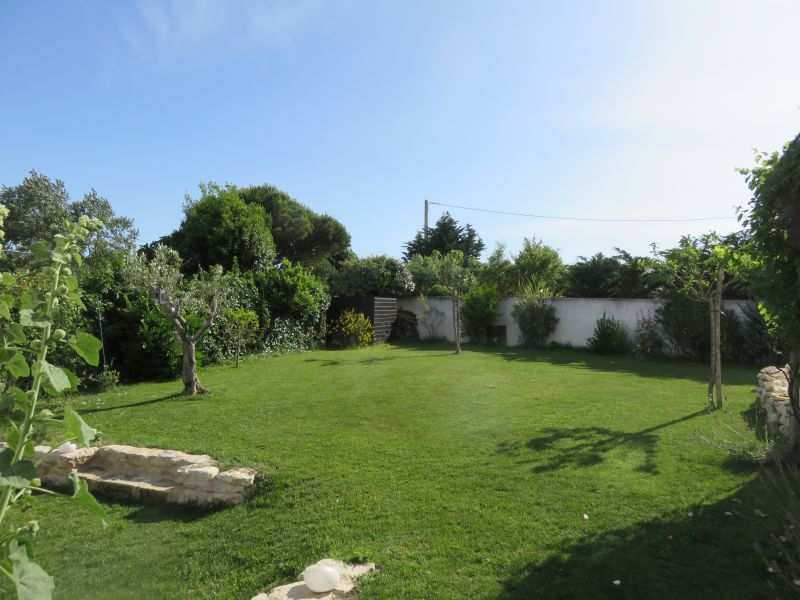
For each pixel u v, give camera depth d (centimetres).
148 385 941
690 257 704
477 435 576
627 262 1769
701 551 321
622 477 439
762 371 786
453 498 414
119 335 992
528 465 477
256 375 1017
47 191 2177
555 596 283
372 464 494
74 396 824
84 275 972
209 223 1752
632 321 1443
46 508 464
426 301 1866
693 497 396
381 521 383
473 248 3181
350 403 746
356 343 1630
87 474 518
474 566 318
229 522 417
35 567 136
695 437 546
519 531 357
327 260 2934
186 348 826
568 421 626
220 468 483
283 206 2642
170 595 327
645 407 700
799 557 283
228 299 1232
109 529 424
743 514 361
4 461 130
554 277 2019
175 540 399
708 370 1088
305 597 295
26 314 150
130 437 586
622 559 316
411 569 318
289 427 622
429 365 1157
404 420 647
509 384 893
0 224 160
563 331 1571
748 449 474
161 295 795
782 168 362
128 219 2397
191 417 675
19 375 151
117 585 342
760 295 399
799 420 381
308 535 375
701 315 1206
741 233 466
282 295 1459
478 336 1755
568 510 384
